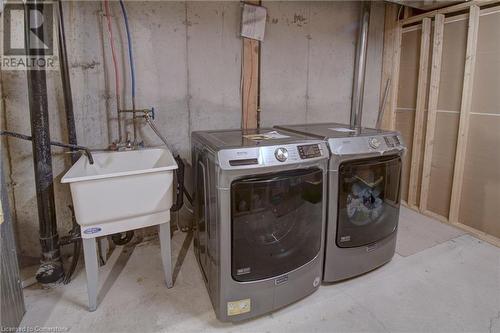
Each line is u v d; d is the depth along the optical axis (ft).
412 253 7.70
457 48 8.93
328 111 10.37
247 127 9.11
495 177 8.24
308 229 5.79
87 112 7.25
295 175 5.41
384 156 6.55
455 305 5.83
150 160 7.16
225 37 8.44
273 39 9.06
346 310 5.74
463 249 7.87
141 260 7.39
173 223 8.81
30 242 7.06
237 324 5.41
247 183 4.98
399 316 5.57
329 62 10.07
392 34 10.70
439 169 9.76
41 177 6.03
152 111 7.59
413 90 10.39
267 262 5.36
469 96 8.57
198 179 6.54
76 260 6.83
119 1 7.20
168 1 7.68
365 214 6.53
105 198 5.31
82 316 5.52
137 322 5.41
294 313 5.68
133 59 7.56
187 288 6.35
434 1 8.45
